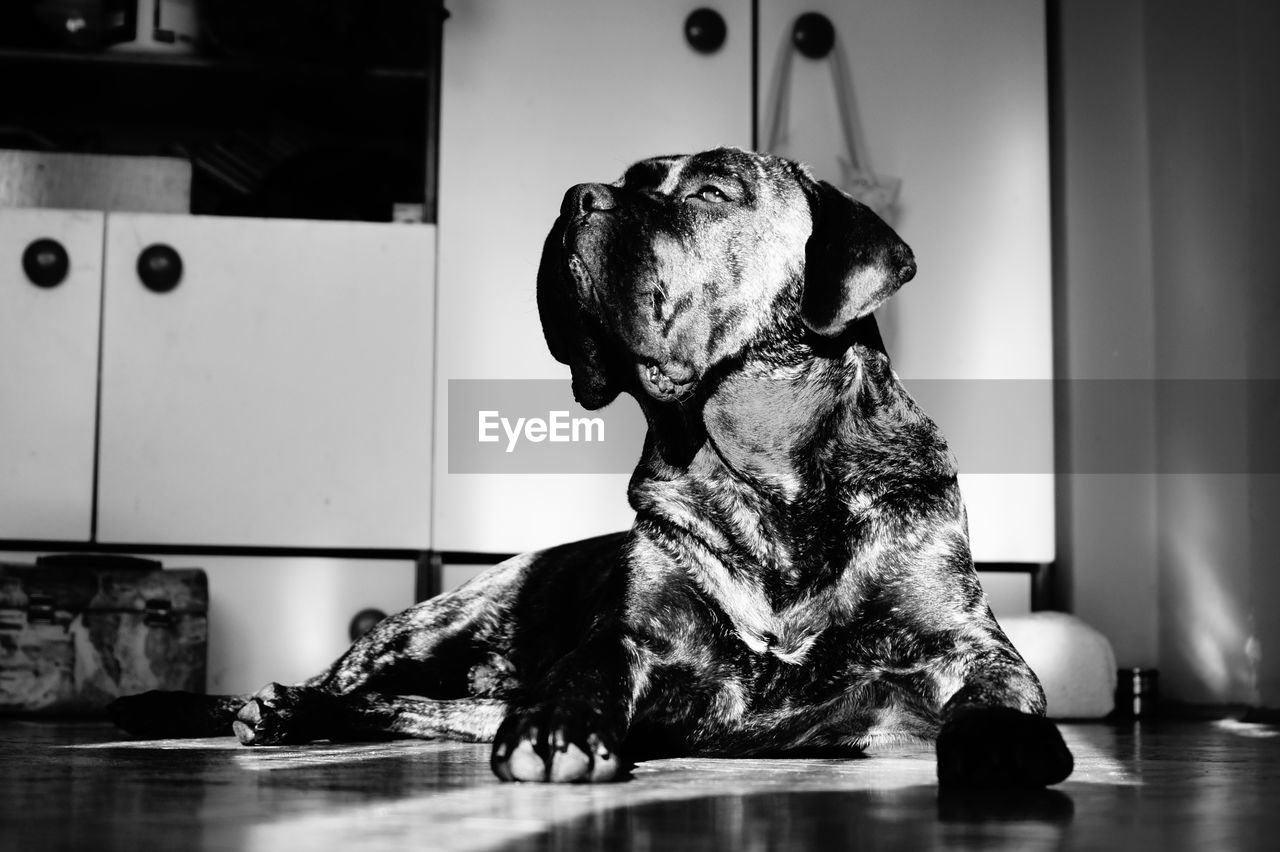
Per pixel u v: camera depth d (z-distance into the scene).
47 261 2.89
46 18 3.07
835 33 3.11
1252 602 2.51
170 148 3.22
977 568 3.11
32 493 2.89
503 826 1.00
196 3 3.11
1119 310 3.20
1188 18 3.03
